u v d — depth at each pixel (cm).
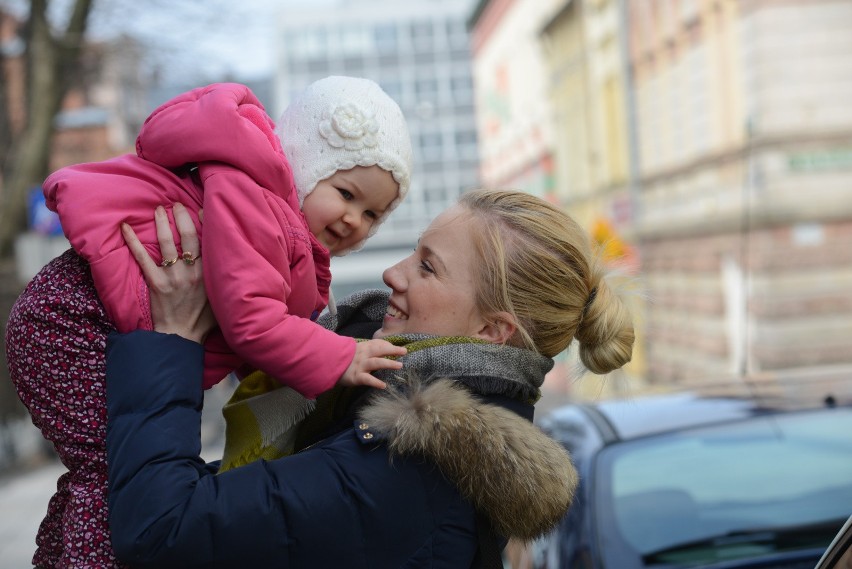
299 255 192
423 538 178
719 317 1847
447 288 196
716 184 1850
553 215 200
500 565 184
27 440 1582
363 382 184
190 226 183
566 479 184
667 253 2122
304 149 207
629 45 2292
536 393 199
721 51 1772
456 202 206
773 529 279
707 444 317
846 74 1608
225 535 169
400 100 6656
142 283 180
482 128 4478
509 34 3641
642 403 363
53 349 177
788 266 1617
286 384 188
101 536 173
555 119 3070
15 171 1727
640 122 2262
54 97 1734
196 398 178
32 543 880
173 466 170
